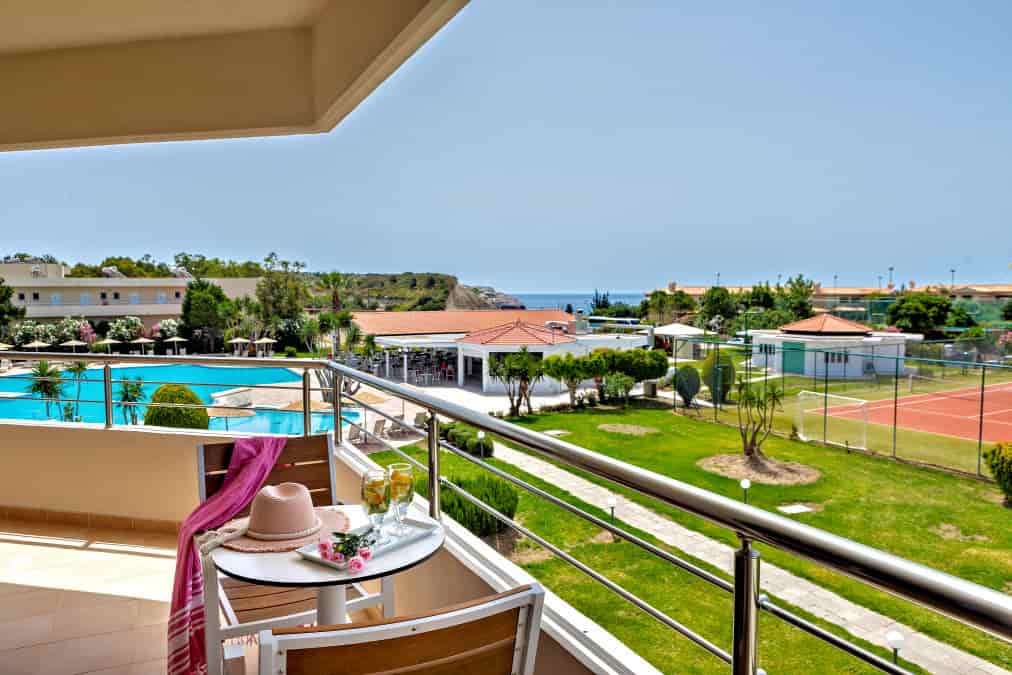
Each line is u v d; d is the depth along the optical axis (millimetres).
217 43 3299
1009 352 25938
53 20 3027
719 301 60719
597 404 27266
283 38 3234
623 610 7605
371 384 2965
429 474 2402
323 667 982
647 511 12219
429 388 32344
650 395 28562
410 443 15570
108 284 46406
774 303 60469
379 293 88062
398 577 2672
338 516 2195
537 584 1163
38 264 47375
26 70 3479
